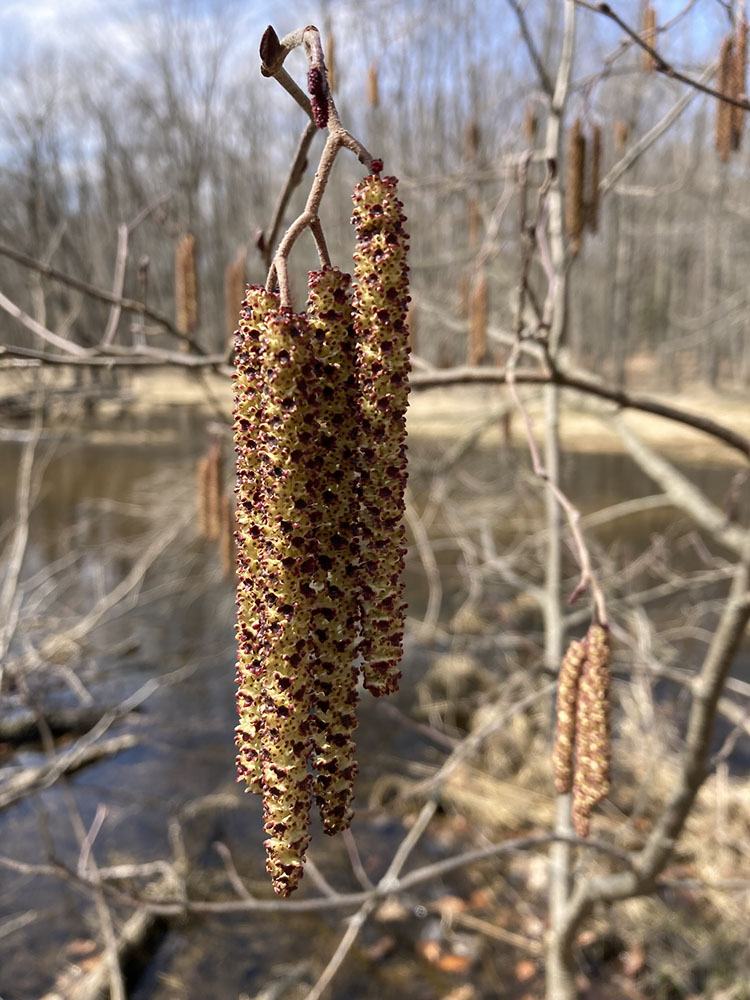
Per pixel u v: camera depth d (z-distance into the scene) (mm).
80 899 5352
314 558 1180
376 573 1218
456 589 10039
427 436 14094
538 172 4820
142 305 2662
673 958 4719
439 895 5520
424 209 8211
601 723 1715
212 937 5133
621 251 25828
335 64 4059
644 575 9797
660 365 31016
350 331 1171
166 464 16375
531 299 2463
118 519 12594
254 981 4828
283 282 1123
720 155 2627
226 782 6695
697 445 19062
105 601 7312
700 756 2881
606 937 4914
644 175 12484
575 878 4695
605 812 5797
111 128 18625
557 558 4910
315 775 1244
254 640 1232
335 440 1176
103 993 4566
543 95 3537
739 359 32906
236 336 1182
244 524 1211
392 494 1201
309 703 1212
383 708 7766
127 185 16422
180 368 2697
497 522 9156
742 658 8109
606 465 17312
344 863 5879
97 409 19422
